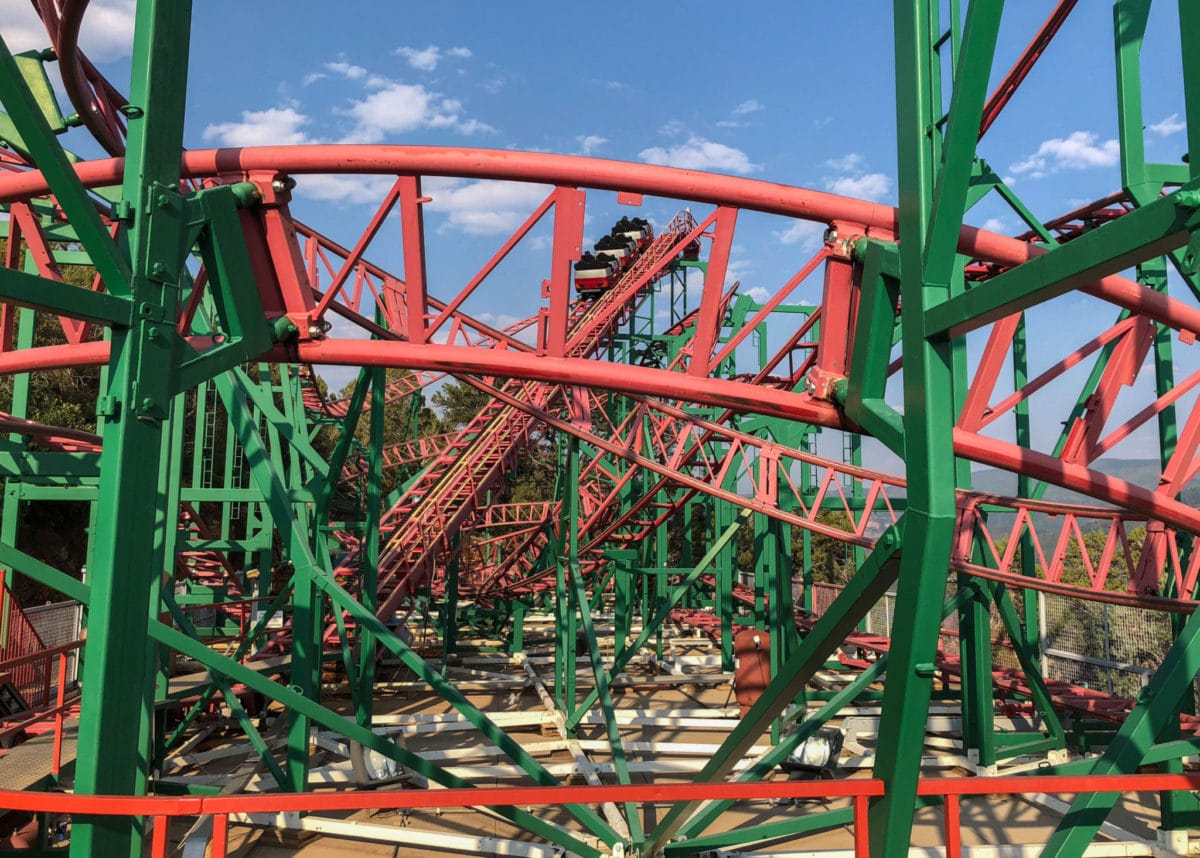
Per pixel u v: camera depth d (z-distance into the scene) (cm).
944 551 402
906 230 439
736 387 632
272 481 907
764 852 837
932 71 437
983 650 1192
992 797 1107
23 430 889
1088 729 1320
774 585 1434
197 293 654
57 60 751
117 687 411
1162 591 1209
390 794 384
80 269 3281
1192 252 279
